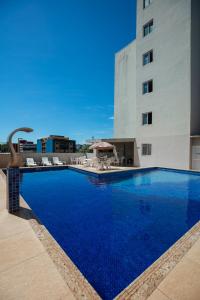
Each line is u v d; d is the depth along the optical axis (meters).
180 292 2.21
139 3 18.62
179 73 15.07
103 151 21.64
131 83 20.48
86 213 6.21
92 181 11.88
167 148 15.99
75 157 21.17
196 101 14.91
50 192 9.11
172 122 15.60
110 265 3.42
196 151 14.18
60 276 2.46
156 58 16.91
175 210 6.52
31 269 2.59
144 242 4.29
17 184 5.09
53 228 5.05
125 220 5.61
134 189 9.66
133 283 2.38
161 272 2.57
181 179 12.33
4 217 4.62
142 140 18.16
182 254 3.02
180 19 14.94
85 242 4.29
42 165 17.61
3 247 3.18
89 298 2.11
